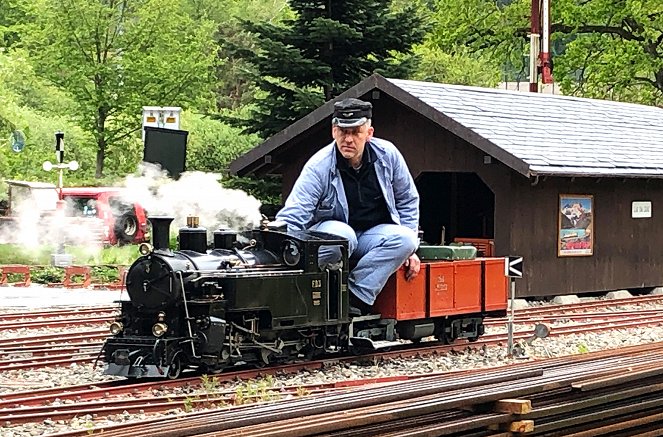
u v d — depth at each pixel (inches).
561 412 314.8
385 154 555.8
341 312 540.4
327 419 269.1
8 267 1057.5
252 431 255.3
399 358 569.0
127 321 493.4
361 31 1119.6
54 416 387.9
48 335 637.9
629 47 1668.3
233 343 493.7
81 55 1569.9
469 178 1066.1
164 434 249.9
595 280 942.4
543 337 589.3
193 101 1638.8
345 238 540.7
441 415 293.9
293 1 1128.8
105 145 1642.5
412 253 557.3
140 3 1608.0
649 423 359.6
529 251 876.6
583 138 954.7
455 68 2139.5
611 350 439.5
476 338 641.0
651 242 1006.4
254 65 1152.2
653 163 975.0
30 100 1894.7
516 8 1664.6
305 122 917.8
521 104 987.9
